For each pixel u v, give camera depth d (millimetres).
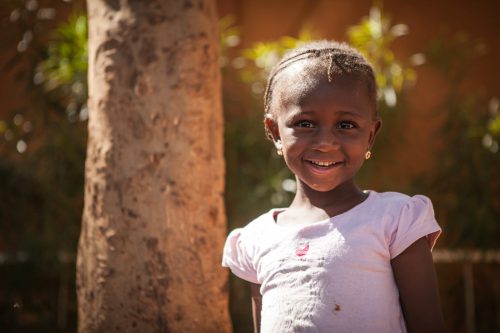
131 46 2340
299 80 1653
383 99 4078
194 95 2365
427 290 1604
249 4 6219
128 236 2279
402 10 5801
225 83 4309
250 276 1828
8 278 4113
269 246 1725
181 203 2301
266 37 6172
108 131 2340
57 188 4082
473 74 5574
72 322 4184
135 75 2324
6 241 4250
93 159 2387
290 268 1650
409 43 5746
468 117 4328
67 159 4062
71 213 4094
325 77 1625
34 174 4105
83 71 3941
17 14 4332
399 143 4316
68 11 4562
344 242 1617
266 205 3891
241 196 4004
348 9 5902
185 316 2273
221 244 2391
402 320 1651
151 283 2256
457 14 5715
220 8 6129
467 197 4172
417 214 1629
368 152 1759
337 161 1636
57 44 4285
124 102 2322
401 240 1606
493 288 4309
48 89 4105
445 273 4359
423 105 5359
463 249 4207
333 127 1626
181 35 2363
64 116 4160
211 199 2373
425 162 5145
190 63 2367
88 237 2379
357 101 1627
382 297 1592
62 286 4152
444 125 4426
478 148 4203
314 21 6066
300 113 1631
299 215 1752
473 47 5613
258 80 4254
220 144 2461
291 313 1615
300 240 1674
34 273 4141
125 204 2289
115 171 2312
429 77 5395
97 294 2320
